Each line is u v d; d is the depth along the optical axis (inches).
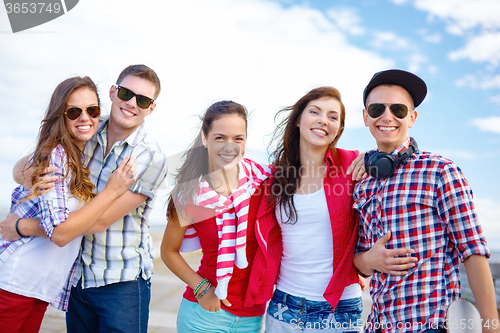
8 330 59.9
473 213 50.0
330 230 63.0
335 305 60.1
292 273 63.8
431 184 52.6
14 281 58.9
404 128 57.3
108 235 64.4
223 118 62.1
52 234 55.7
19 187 64.3
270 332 64.3
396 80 57.7
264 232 63.7
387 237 54.1
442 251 51.9
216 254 63.5
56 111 59.5
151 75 66.7
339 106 64.7
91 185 63.3
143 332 67.3
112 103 65.6
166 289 144.9
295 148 67.5
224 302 60.5
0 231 60.1
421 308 50.6
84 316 68.1
